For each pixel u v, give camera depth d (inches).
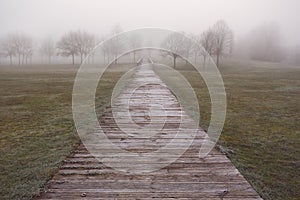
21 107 365.4
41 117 299.4
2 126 261.9
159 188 125.1
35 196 119.1
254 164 167.8
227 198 117.6
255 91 530.3
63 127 249.4
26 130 244.5
